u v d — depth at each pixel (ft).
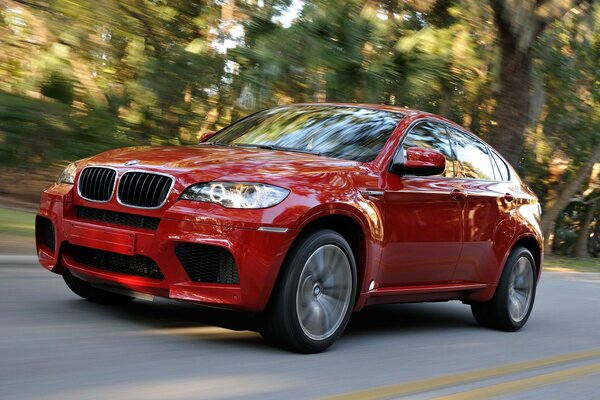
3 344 13.23
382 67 39.65
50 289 18.85
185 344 14.47
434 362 15.55
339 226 15.58
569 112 63.31
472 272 19.17
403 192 16.42
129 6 37.01
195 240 13.70
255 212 13.70
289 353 14.58
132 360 12.94
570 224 82.38
